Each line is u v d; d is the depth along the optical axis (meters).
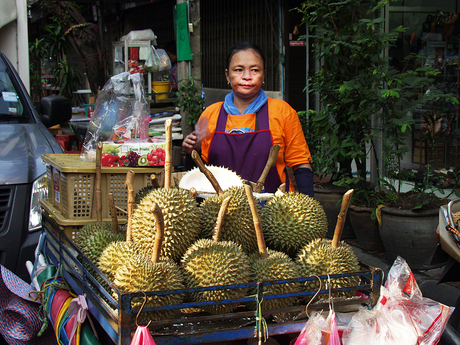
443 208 2.57
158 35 10.35
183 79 6.73
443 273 2.64
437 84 5.56
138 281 1.37
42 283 1.96
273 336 1.68
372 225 4.29
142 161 2.26
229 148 2.75
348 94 4.15
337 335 1.38
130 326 1.26
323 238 1.84
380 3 3.99
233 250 1.53
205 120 2.27
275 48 7.56
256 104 2.73
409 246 3.82
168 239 1.55
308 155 2.82
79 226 2.19
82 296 1.61
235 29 8.29
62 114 4.48
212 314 1.48
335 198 4.65
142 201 1.65
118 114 2.54
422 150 5.60
